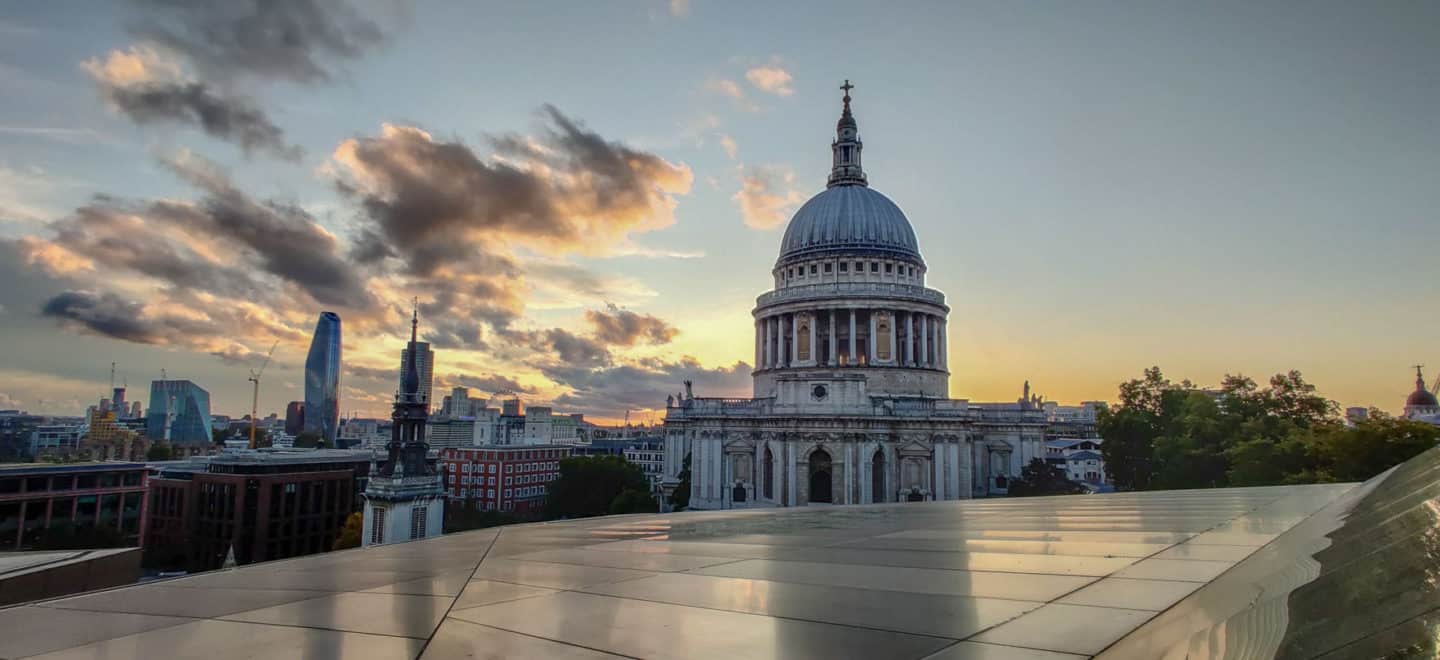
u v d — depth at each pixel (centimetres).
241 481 14650
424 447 13688
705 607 1614
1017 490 12962
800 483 12450
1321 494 3859
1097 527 2880
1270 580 1448
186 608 1722
